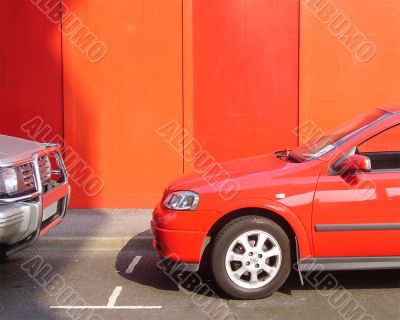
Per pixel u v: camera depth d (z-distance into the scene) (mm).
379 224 5496
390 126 5754
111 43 9016
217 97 9102
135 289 6082
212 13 9000
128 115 9102
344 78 8969
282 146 9133
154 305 5637
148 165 9164
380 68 8945
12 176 5480
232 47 9031
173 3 8945
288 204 5500
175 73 9031
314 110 9023
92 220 8562
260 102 9086
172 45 8992
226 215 5641
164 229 5684
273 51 9008
